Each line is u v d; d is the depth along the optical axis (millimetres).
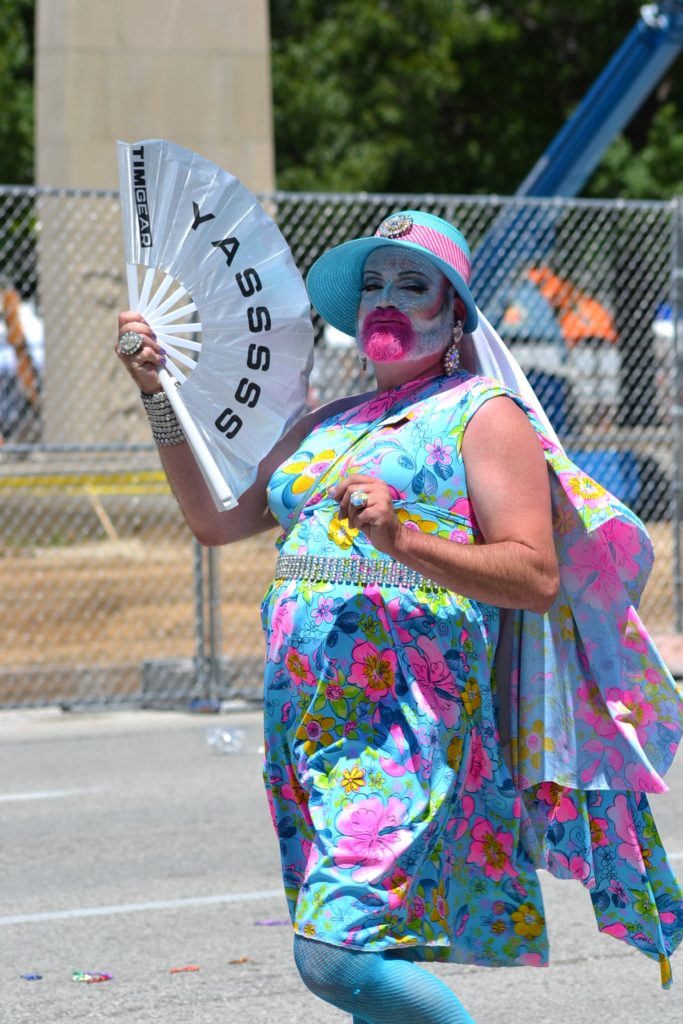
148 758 14438
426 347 6109
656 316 23766
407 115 50656
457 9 51469
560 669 6105
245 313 6566
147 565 24516
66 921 9516
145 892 10117
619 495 24000
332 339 22203
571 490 5945
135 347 6375
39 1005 7969
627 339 27938
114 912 9695
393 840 5508
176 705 16984
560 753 6074
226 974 8477
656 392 23359
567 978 8414
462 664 5863
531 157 53500
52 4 28266
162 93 28484
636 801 6180
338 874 5453
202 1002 8008
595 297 26234
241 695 17125
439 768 5711
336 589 5809
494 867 6000
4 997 8102
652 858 6195
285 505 6164
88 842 11383
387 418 6027
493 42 52844
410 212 6238
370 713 5711
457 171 54062
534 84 53781
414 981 5398
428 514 5855
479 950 6027
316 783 5645
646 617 21656
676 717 6066
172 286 6738
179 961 8719
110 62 28250
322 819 5566
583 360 27125
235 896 10039
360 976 5387
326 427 6285
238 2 28844
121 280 27031
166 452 6488
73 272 26812
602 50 52781
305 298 6633
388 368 6199
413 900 5605
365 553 5828
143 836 11547
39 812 12312
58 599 22188
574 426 25969
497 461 5820
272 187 29047
